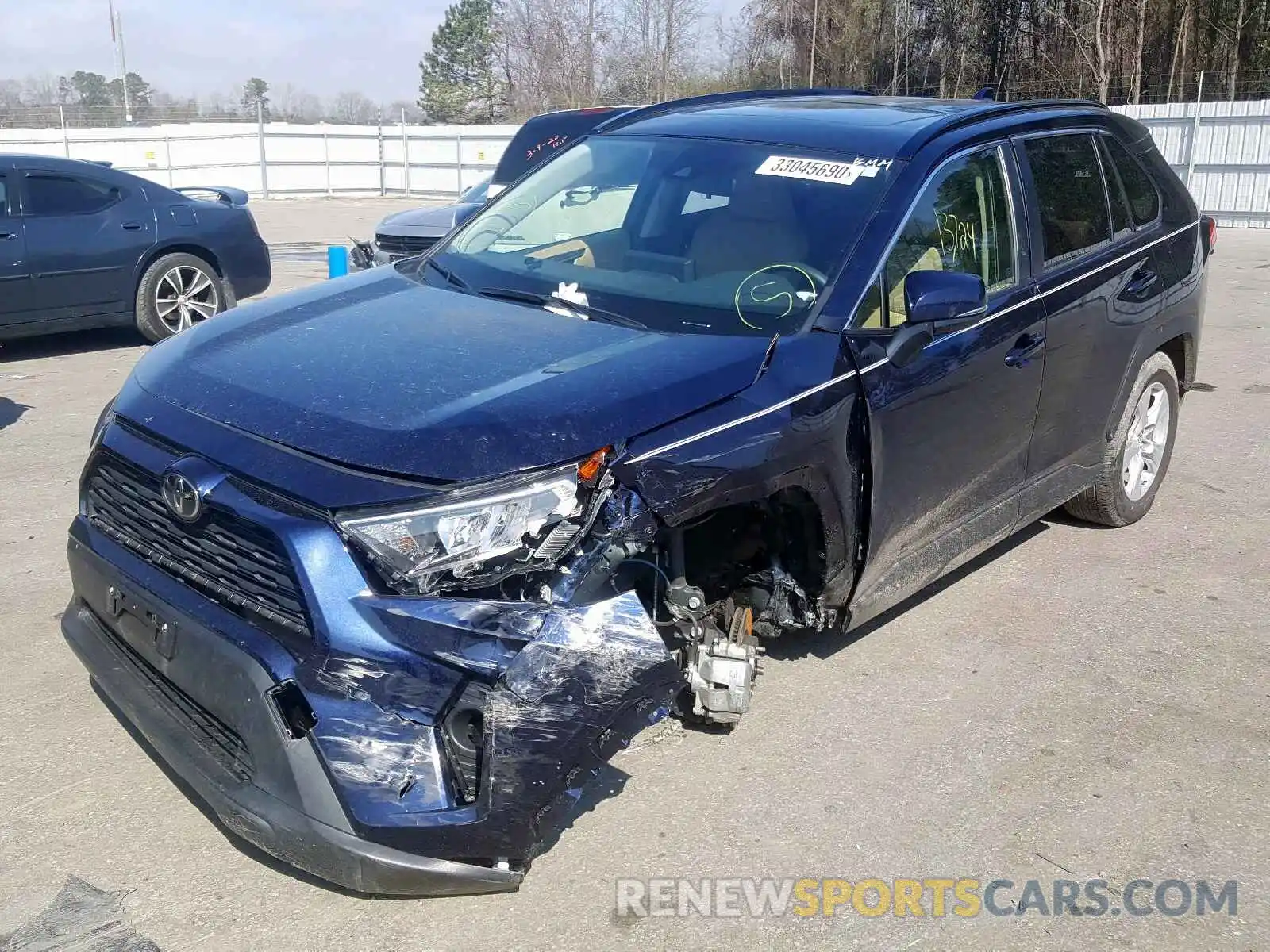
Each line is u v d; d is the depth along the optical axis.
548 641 2.58
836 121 4.23
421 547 2.54
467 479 2.58
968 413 3.86
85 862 2.91
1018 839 3.15
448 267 4.11
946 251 3.88
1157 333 5.14
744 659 3.36
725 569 3.41
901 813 3.24
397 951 2.64
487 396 2.84
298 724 2.54
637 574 3.13
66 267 8.70
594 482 2.71
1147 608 4.67
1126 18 34.66
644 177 4.22
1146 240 5.07
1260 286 13.14
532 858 2.73
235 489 2.68
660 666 2.69
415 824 2.51
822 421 3.23
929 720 3.74
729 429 2.99
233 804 2.62
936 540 3.96
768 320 3.45
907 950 2.72
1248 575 5.02
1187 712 3.87
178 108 32.72
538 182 4.58
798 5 40.09
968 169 4.07
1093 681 4.06
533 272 3.89
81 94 58.69
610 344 3.26
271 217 21.83
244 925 2.71
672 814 3.20
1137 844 3.15
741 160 4.10
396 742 2.53
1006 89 38.00
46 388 7.88
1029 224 4.29
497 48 47.31
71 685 3.79
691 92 41.97
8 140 25.34
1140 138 5.41
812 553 3.39
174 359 3.31
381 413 2.77
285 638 2.59
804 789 3.34
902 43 39.78
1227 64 32.84
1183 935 2.80
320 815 2.51
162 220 9.23
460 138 26.45
